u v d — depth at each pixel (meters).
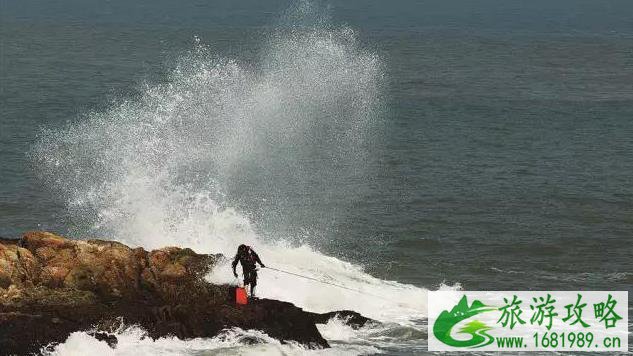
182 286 88.19
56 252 88.25
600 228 139.00
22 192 152.50
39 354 77.00
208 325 83.62
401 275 113.38
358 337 88.62
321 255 113.25
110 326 81.19
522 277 113.31
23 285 83.81
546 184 170.50
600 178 176.75
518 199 157.75
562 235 134.00
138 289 87.69
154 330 82.12
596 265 119.50
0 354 75.75
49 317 80.19
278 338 83.88
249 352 80.81
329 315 90.44
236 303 86.88
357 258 121.38
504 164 189.88
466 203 154.25
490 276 113.50
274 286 97.19
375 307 97.00
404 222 141.38
